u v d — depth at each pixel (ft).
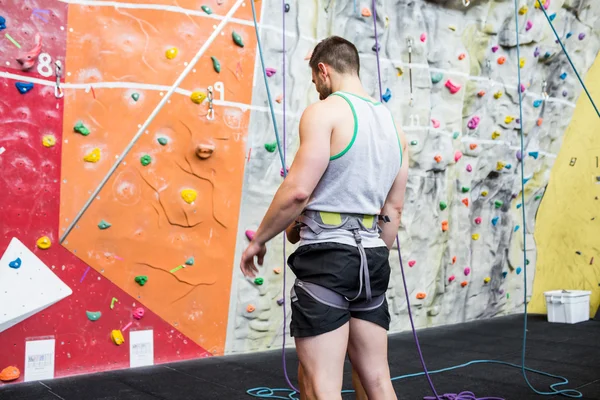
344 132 4.60
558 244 17.11
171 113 9.96
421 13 13.47
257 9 10.87
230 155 10.59
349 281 4.57
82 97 9.22
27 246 8.75
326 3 11.95
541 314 16.42
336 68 5.01
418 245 13.69
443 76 13.87
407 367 10.08
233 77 10.59
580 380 9.21
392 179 4.96
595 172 17.16
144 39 9.74
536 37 15.40
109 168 9.44
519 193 16.06
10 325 8.60
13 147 8.63
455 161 14.29
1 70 8.51
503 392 8.50
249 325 11.01
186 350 10.27
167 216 10.00
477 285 15.20
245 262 4.77
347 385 9.00
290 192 4.45
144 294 9.82
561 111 16.62
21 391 8.19
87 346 9.26
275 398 8.11
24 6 8.70
